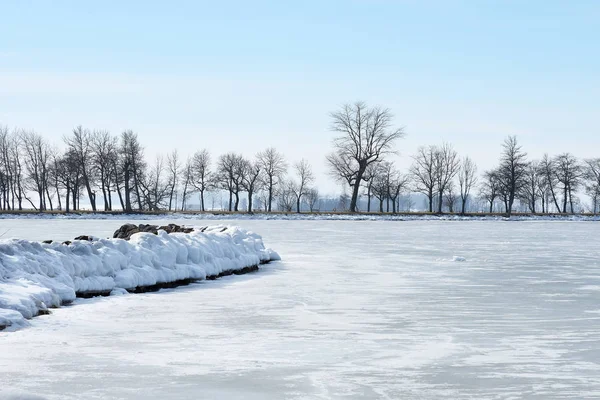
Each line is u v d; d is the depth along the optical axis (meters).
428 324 13.59
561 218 103.00
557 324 13.71
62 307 14.77
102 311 14.55
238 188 107.69
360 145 102.12
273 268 25.08
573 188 114.75
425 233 55.31
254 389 8.73
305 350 11.05
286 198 128.50
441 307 15.90
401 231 58.84
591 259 30.16
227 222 80.69
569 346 11.55
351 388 8.82
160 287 18.70
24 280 14.41
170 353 10.70
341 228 64.25
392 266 26.14
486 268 25.62
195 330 12.69
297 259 29.12
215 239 22.80
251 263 24.06
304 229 61.44
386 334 12.51
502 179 107.81
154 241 19.44
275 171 110.19
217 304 15.94
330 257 30.31
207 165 108.62
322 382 9.09
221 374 9.44
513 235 53.44
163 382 9.00
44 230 52.66
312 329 12.93
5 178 100.44
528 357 10.68
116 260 17.69
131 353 10.65
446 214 101.38
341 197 124.06
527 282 21.14
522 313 15.10
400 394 8.57
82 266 16.52
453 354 10.86
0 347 10.89
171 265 19.41
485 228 68.06
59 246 16.50
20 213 90.56
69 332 12.22
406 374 9.55
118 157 100.25
